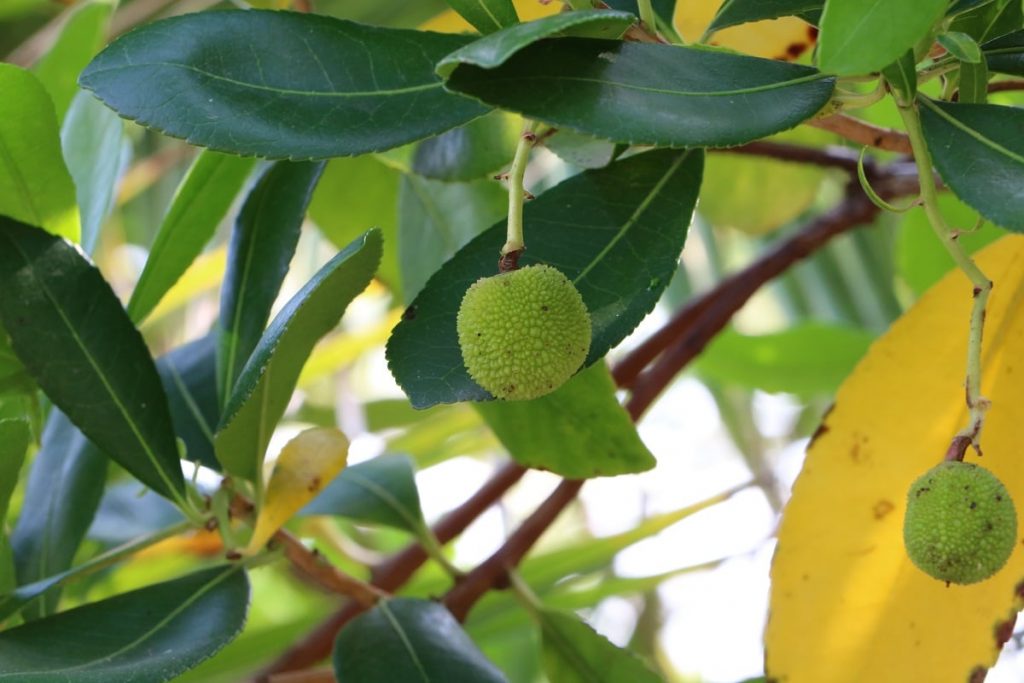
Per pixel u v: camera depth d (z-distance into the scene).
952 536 0.41
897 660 0.47
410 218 0.55
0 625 0.49
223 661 0.58
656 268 0.43
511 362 0.41
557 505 0.54
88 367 0.47
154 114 0.42
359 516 0.53
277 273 0.48
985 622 0.46
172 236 0.50
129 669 0.42
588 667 0.52
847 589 0.47
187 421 0.53
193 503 0.48
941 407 0.47
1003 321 0.47
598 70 0.41
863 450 0.48
